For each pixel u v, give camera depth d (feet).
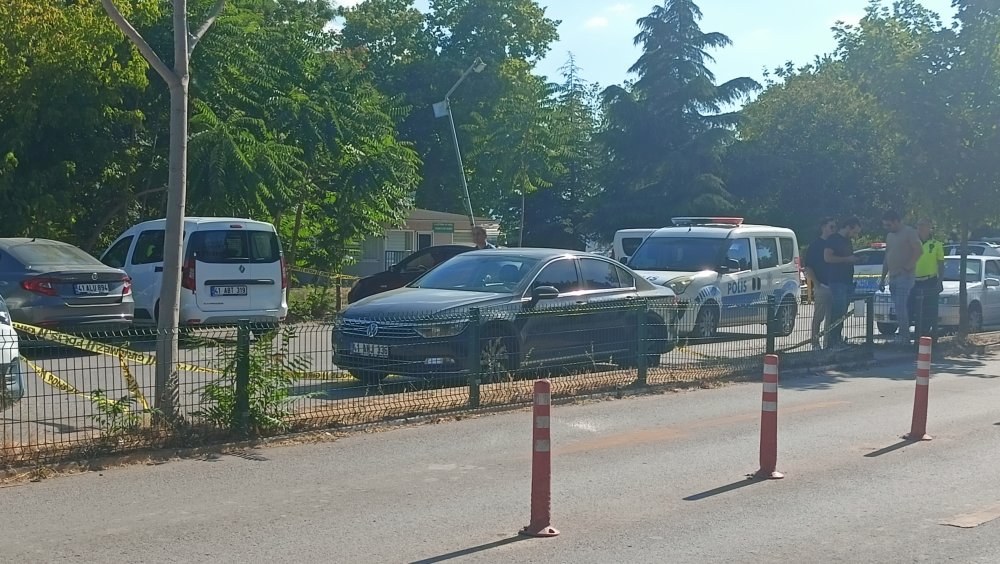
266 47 81.25
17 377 27.37
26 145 67.10
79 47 66.49
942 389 43.14
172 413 28.63
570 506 23.67
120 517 22.25
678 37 156.87
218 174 69.21
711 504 23.90
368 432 31.96
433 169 168.04
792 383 44.75
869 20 68.85
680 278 54.80
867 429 33.50
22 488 24.49
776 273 62.69
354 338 35.81
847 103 145.48
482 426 33.32
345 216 84.28
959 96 60.59
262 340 30.01
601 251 166.40
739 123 157.99
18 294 46.32
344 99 83.87
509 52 172.76
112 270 49.26
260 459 28.02
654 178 156.56
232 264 55.52
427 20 175.94
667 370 42.93
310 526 21.72
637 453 29.58
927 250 57.52
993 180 60.44
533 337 37.93
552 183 173.99
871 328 53.62
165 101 74.49
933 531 21.66
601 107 168.14
